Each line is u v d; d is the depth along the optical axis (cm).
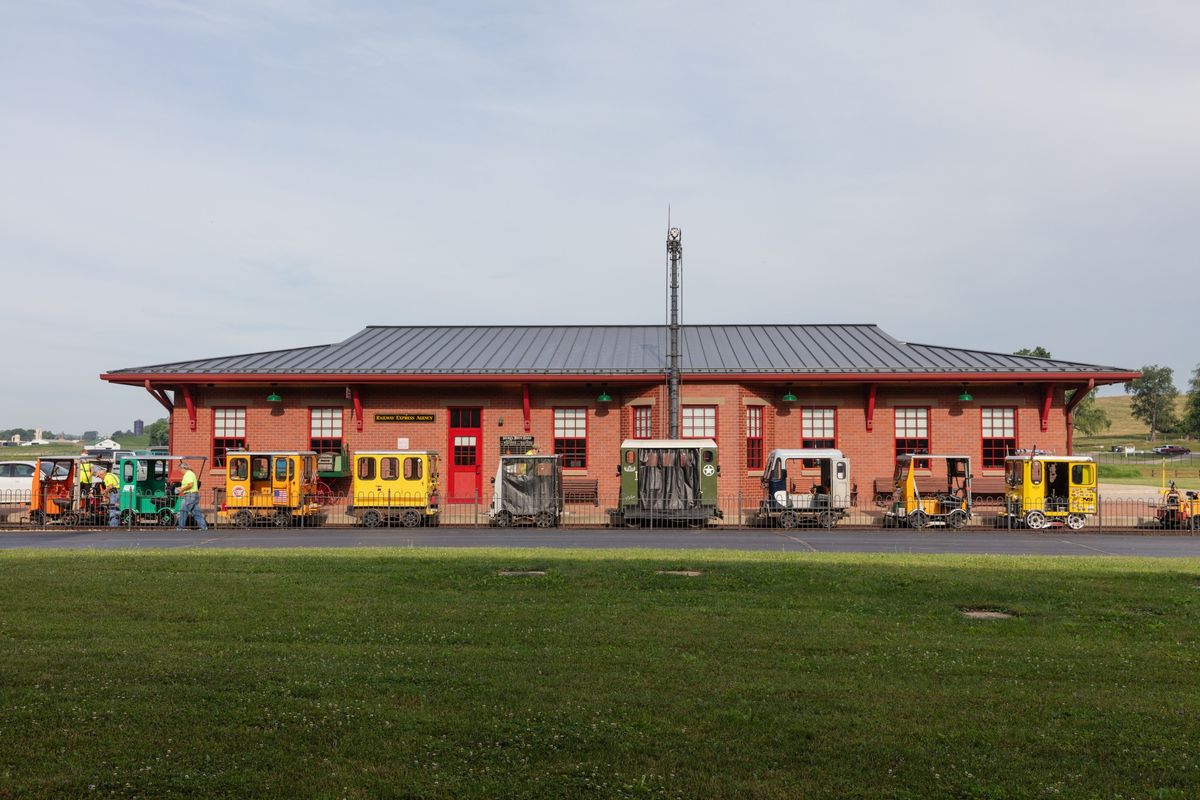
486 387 3397
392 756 725
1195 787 676
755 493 3319
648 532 2606
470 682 910
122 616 1196
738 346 3703
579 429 3384
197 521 2745
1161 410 17850
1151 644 1090
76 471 2941
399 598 1327
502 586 1426
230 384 3372
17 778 672
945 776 691
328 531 2644
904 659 1013
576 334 3975
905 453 3334
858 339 3809
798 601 1321
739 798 657
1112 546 2252
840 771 701
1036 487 2741
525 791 665
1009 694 886
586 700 859
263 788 665
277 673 930
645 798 657
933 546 2216
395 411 3394
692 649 1052
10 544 2250
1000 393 3316
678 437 3231
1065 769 707
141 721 789
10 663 956
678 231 3359
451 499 3381
